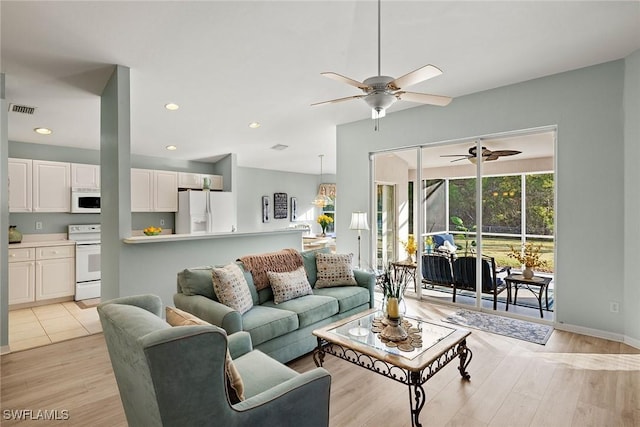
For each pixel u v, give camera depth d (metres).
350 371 2.69
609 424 2.00
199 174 6.66
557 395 2.30
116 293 3.27
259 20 2.59
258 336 2.51
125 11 2.39
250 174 8.20
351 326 2.60
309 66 3.35
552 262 3.72
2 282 3.01
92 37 2.67
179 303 2.79
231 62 3.22
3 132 3.04
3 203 3.01
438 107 4.45
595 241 3.34
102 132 3.65
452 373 2.60
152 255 3.47
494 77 3.65
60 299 4.82
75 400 2.28
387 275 2.46
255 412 1.30
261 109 4.52
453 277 4.46
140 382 1.21
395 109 4.77
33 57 2.90
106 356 2.96
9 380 2.55
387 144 4.96
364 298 3.56
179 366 1.11
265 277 3.23
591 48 3.02
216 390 1.20
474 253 4.26
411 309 4.30
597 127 3.33
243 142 5.95
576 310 3.46
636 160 3.07
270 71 3.44
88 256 5.02
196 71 3.36
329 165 8.60
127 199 3.22
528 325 3.67
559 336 3.36
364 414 2.11
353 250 5.41
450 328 2.50
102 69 3.18
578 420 2.04
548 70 3.47
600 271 3.32
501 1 2.37
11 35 2.57
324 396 1.54
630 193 3.12
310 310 2.94
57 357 2.95
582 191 3.41
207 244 3.98
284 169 8.82
